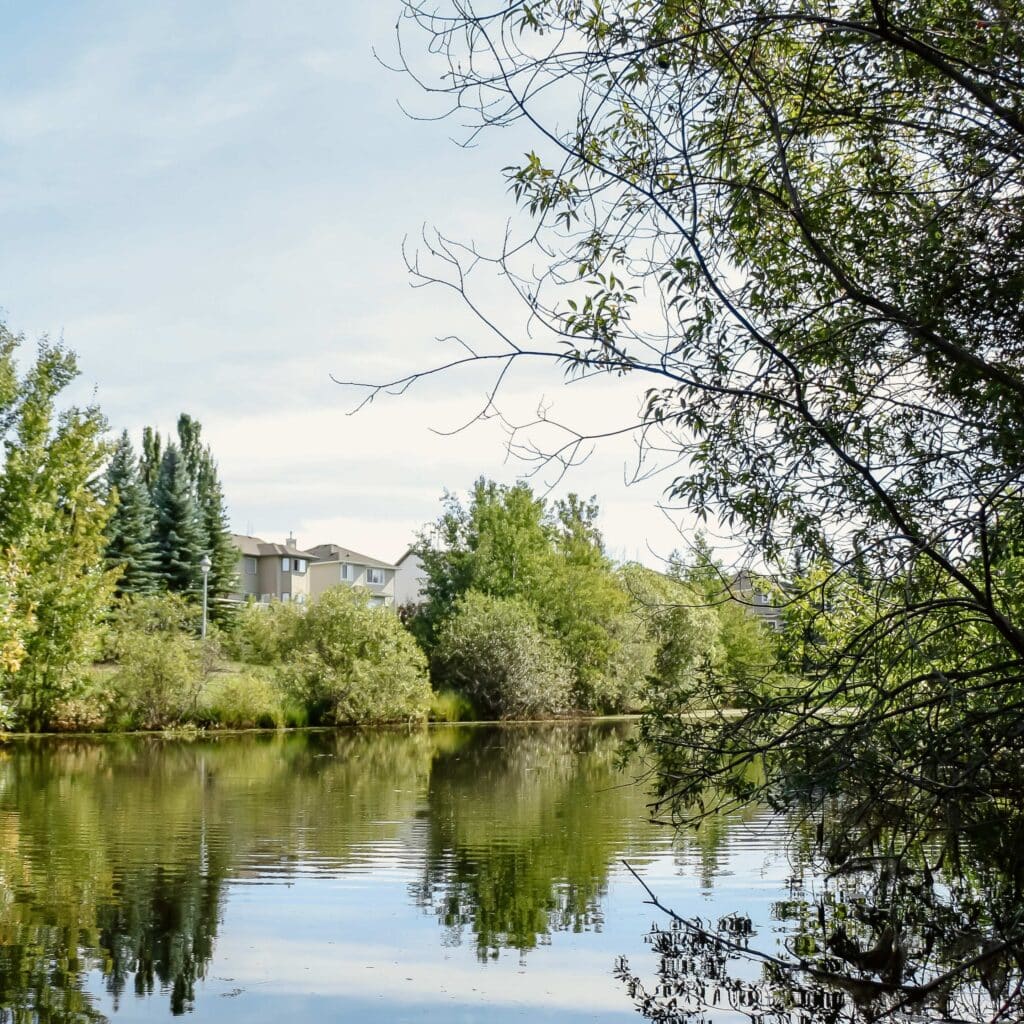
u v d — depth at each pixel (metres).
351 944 7.95
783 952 7.45
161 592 55.41
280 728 36.00
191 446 70.12
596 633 49.34
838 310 5.62
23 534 31.50
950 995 6.00
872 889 8.80
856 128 5.41
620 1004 6.55
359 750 27.14
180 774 20.41
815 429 5.27
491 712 44.44
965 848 6.27
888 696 5.20
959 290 5.05
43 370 32.16
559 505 55.88
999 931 5.66
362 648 39.59
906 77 5.10
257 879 10.27
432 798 16.56
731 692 5.94
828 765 5.35
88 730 33.28
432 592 52.97
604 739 32.19
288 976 7.17
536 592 51.09
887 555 5.10
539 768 22.00
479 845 12.19
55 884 10.02
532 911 8.94
